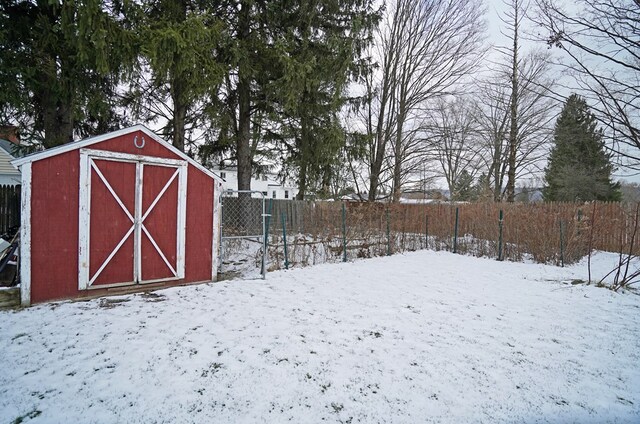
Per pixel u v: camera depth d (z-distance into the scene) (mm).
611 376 2721
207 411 2189
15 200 7164
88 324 3654
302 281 5855
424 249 10633
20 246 4188
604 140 4957
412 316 4098
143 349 3072
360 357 2988
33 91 6062
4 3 5672
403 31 15359
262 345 3203
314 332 3549
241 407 2238
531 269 7293
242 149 10820
